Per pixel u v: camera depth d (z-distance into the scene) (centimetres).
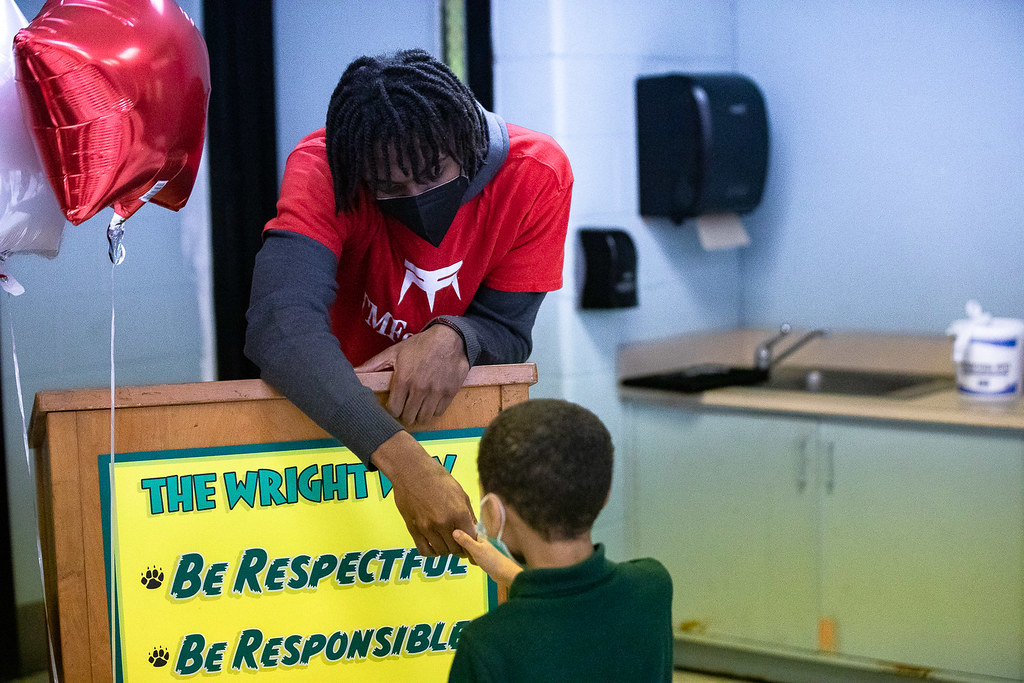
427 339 137
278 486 129
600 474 116
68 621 123
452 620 136
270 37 272
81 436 123
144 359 281
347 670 133
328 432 128
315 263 139
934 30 329
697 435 327
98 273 273
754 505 319
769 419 313
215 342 282
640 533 344
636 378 335
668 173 329
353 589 132
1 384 267
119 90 124
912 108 337
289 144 284
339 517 131
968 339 302
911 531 293
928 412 286
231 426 128
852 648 307
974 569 286
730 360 381
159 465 125
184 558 127
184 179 141
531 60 309
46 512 136
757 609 323
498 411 138
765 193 371
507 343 157
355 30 292
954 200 332
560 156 159
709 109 323
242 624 129
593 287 316
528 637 111
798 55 357
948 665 293
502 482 116
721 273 374
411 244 152
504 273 160
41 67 122
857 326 357
